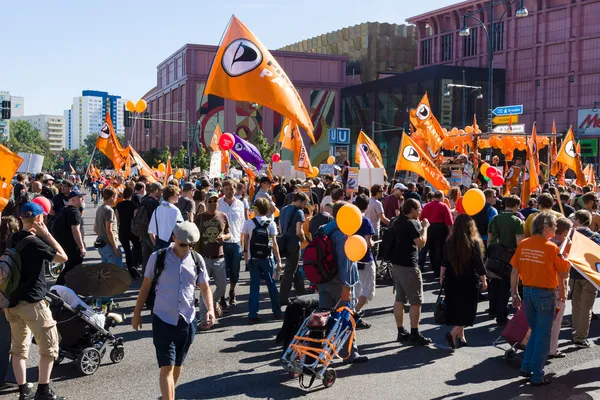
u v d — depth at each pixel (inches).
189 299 214.5
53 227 356.5
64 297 269.1
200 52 3186.5
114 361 281.6
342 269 276.8
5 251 225.1
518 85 3002.0
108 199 392.8
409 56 3715.6
